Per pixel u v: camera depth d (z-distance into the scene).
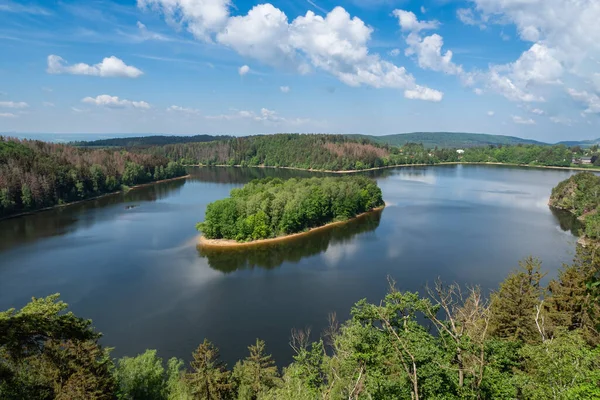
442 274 74.00
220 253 90.75
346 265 80.38
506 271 75.25
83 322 22.25
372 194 136.88
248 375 37.91
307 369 32.06
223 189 192.00
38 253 89.44
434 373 22.02
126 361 35.97
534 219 120.25
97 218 125.69
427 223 115.44
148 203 153.12
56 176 151.38
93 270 78.81
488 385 21.98
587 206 121.88
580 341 23.62
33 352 20.53
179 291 68.50
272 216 104.38
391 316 25.77
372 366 25.06
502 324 36.22
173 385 36.19
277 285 70.62
